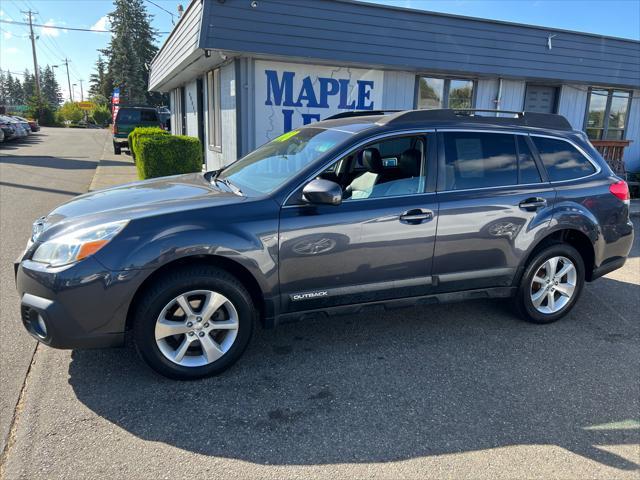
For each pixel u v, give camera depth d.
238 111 8.26
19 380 3.33
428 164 3.87
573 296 4.50
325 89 8.74
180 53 9.62
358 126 3.97
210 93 10.95
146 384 3.32
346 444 2.79
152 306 3.15
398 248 3.73
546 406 3.20
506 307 4.84
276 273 3.43
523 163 4.23
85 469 2.54
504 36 9.38
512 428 2.96
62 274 3.00
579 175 4.46
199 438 2.81
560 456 2.74
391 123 3.84
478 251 4.01
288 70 8.41
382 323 4.40
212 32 7.27
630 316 4.72
